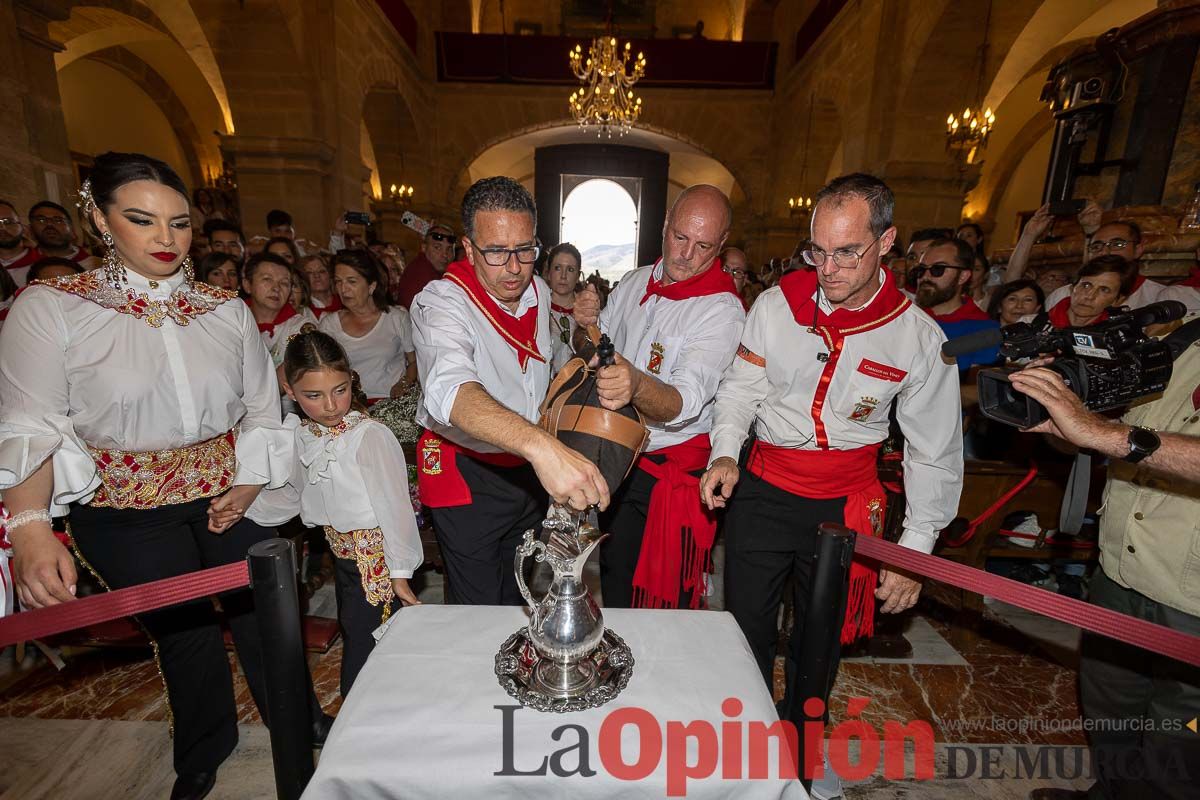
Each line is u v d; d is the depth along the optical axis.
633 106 12.09
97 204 1.29
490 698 0.90
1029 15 6.70
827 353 1.63
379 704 0.88
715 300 1.89
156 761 1.90
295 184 7.86
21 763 1.89
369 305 3.39
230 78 7.52
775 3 13.57
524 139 16.06
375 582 1.81
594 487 0.97
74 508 1.45
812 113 10.88
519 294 1.60
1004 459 2.68
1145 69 4.35
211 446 1.57
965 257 2.96
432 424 1.72
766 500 1.77
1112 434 1.14
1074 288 2.82
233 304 1.58
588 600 0.98
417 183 13.23
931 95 7.39
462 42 13.05
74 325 1.32
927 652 2.58
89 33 9.70
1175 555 1.35
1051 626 2.80
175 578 1.08
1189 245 3.87
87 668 2.34
